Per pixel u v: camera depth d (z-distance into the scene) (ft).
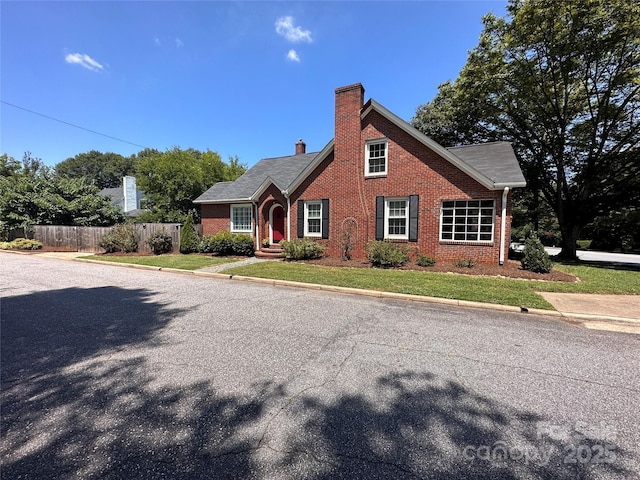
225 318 17.71
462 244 36.68
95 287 26.84
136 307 20.17
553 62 45.57
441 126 68.18
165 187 84.74
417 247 38.81
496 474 6.46
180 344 13.80
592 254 71.20
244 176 62.90
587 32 40.91
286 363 11.85
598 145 49.42
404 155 39.40
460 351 13.11
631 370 11.47
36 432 7.80
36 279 30.91
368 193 41.83
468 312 19.16
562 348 13.52
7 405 9.06
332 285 25.94
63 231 62.39
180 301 21.77
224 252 50.24
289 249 41.65
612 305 20.04
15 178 72.43
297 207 47.03
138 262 42.22
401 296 22.63
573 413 8.74
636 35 38.88
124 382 10.39
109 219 75.97
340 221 42.91
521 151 56.65
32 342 14.15
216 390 9.85
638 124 44.98
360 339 14.43
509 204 36.01
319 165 44.88
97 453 7.04
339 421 8.25
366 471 6.52
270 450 7.13
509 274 30.17
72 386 10.15
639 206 49.47
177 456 6.93
